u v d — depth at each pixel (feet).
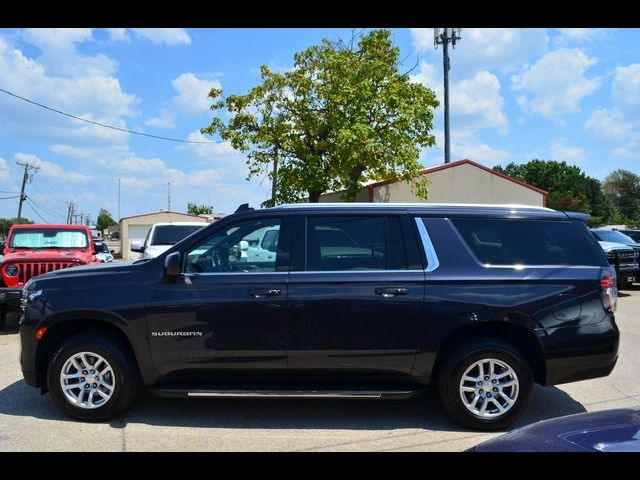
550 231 16.79
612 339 16.22
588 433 9.16
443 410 17.69
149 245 42.73
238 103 75.51
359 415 17.16
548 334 15.88
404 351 15.88
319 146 74.33
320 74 73.82
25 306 16.57
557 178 319.06
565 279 16.15
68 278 16.53
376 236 16.48
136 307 15.99
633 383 20.84
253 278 16.06
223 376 16.21
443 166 84.94
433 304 15.84
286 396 15.75
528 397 15.84
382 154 72.28
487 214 16.79
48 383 16.34
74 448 14.47
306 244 16.42
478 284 15.96
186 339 15.97
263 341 15.92
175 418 16.76
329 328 15.85
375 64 72.28
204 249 16.63
